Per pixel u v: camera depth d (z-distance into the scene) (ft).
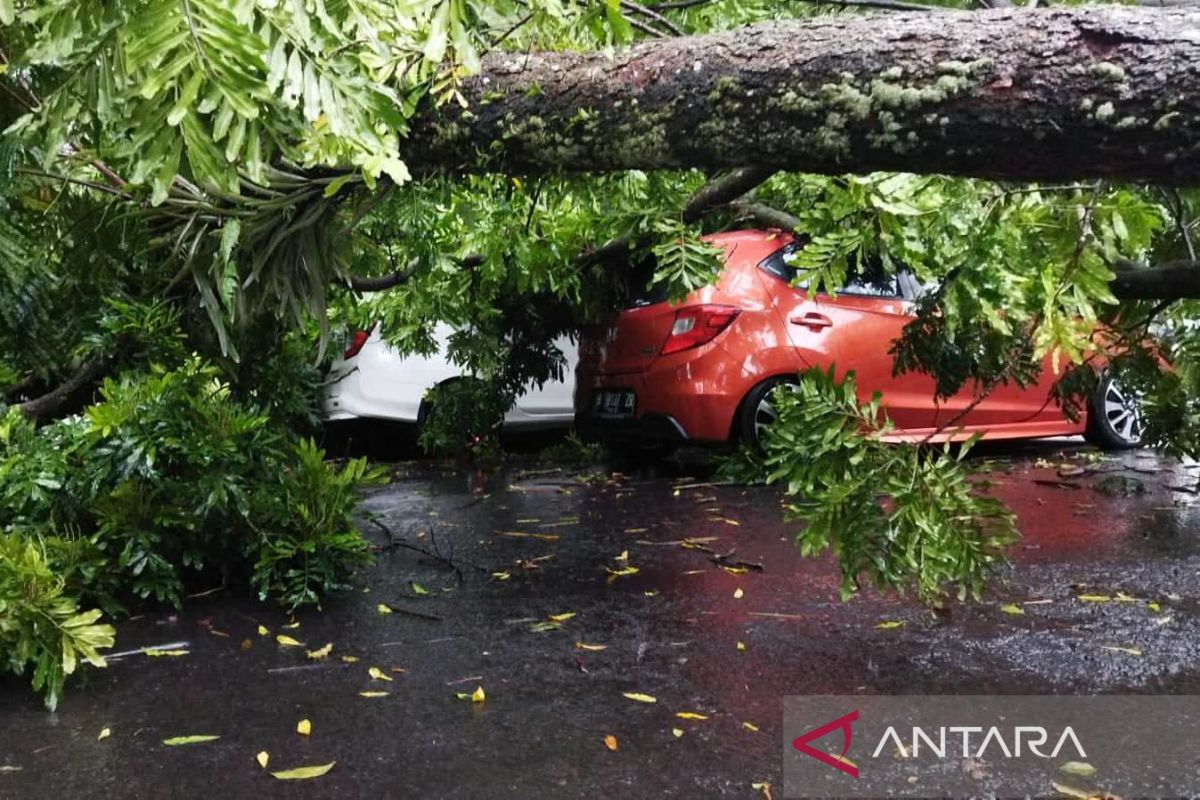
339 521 11.93
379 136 5.17
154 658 9.40
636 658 9.20
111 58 4.69
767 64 6.56
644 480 20.06
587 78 7.38
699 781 6.75
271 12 4.56
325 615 10.76
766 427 8.55
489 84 7.75
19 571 8.06
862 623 10.11
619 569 12.58
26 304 11.09
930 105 5.94
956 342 10.55
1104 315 12.57
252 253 9.96
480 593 11.57
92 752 7.30
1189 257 10.58
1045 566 12.12
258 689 8.55
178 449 10.87
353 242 12.16
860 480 8.04
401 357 22.35
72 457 11.09
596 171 7.89
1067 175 5.96
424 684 8.61
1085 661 8.88
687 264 13.14
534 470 22.16
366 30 4.96
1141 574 11.68
